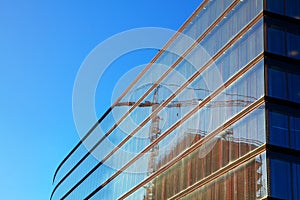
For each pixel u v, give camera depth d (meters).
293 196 36.44
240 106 42.25
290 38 42.38
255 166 38.03
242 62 43.66
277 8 43.19
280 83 40.25
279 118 38.88
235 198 39.53
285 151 37.75
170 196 50.84
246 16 44.84
